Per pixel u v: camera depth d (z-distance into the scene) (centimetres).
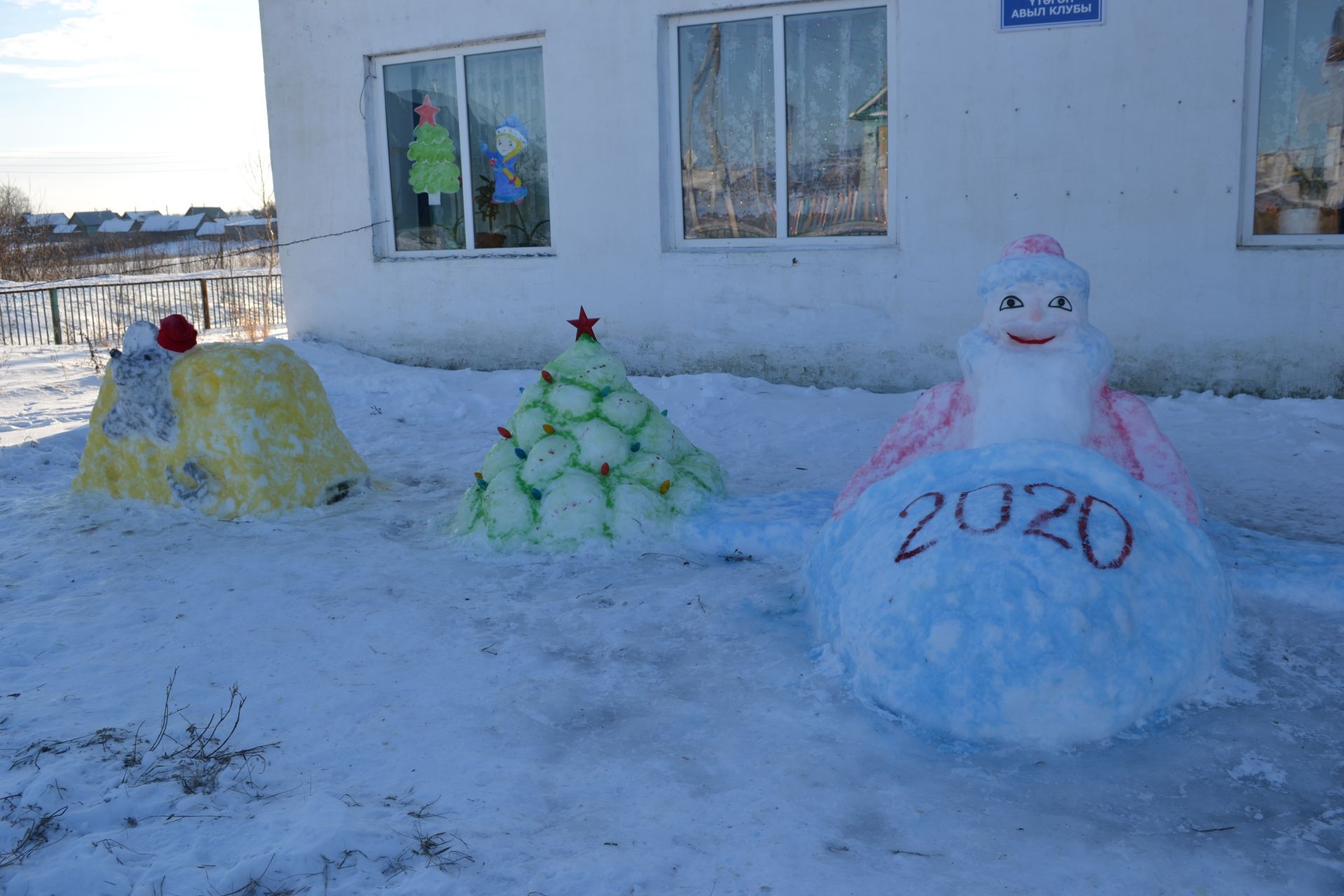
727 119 1028
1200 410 838
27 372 1339
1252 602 441
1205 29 842
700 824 297
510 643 434
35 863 278
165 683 401
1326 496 613
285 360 659
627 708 373
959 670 347
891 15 948
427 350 1183
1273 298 854
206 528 613
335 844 279
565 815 303
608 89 1047
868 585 388
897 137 955
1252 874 271
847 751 338
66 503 668
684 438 614
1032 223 913
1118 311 900
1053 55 885
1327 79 841
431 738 353
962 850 283
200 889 261
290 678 404
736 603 466
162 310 2248
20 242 4122
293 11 1186
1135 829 293
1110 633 346
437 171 1175
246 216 7281
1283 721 351
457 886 264
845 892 265
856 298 977
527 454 577
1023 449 420
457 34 1112
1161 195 873
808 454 756
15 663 423
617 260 1071
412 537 595
